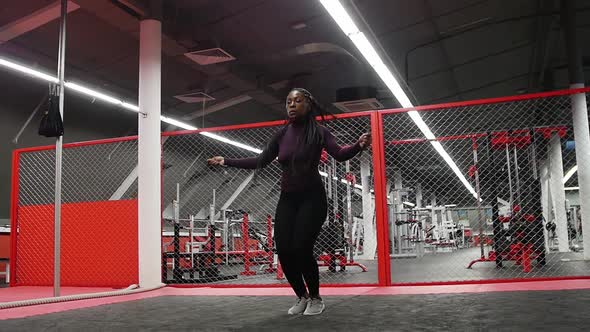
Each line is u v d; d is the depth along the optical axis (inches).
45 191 367.2
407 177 663.1
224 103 453.7
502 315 109.5
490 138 288.5
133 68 375.9
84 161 398.9
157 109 234.4
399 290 176.2
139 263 221.5
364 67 402.0
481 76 487.2
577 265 289.0
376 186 198.4
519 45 431.2
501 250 286.5
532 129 280.5
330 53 377.7
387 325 102.3
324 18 337.7
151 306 151.3
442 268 298.4
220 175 519.2
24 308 153.3
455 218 844.0
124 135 438.9
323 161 308.2
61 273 249.1
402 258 452.8
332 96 470.6
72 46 336.2
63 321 123.6
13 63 261.9
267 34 355.3
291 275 122.3
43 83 355.9
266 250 337.1
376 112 200.4
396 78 379.9
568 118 518.9
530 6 368.8
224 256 343.9
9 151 353.1
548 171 368.8
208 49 304.3
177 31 299.4
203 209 513.3
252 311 132.6
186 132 225.6
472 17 372.2
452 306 127.9
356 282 229.0
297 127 124.2
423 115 516.7
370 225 458.6
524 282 184.2
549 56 468.1
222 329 104.1
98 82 384.8
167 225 432.5
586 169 364.8
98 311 141.9
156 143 230.2
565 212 450.3
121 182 429.4
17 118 351.6
